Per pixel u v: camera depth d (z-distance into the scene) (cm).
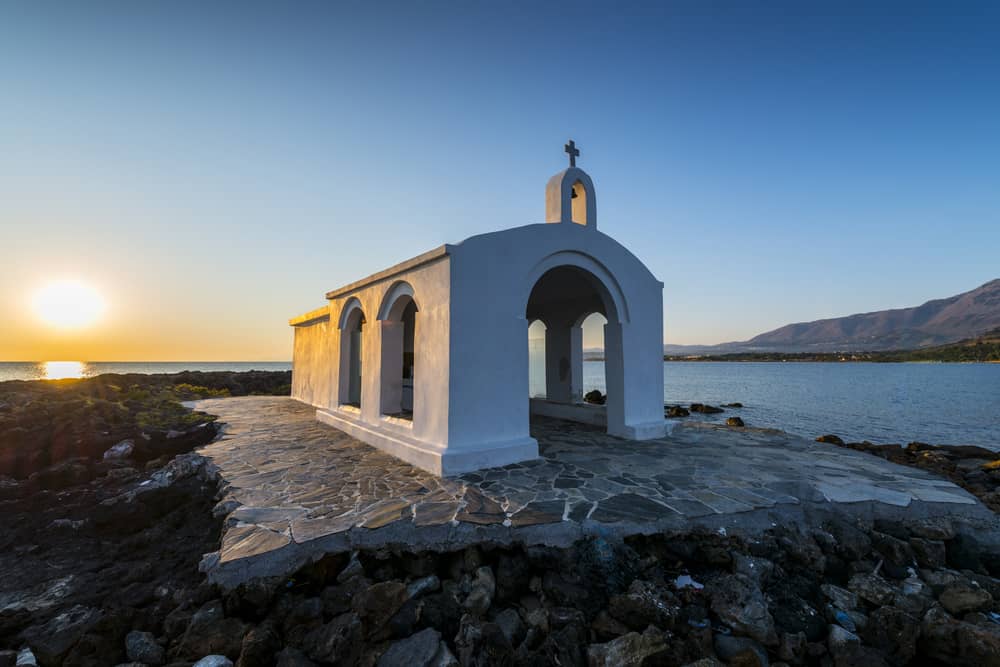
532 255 804
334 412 1205
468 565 462
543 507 528
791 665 378
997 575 508
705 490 589
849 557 499
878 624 403
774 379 7962
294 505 546
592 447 846
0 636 390
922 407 3266
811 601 451
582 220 939
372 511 519
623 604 405
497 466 713
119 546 561
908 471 681
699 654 375
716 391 5047
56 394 1537
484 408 730
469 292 725
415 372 791
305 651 367
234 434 1050
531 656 367
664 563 485
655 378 992
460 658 362
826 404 3516
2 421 1080
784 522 525
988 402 3619
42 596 452
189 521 615
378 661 362
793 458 760
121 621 399
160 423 1230
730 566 471
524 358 780
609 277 930
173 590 454
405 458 772
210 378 2834
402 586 412
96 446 1005
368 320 1019
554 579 442
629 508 524
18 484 805
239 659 354
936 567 501
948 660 381
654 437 940
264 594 403
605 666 359
